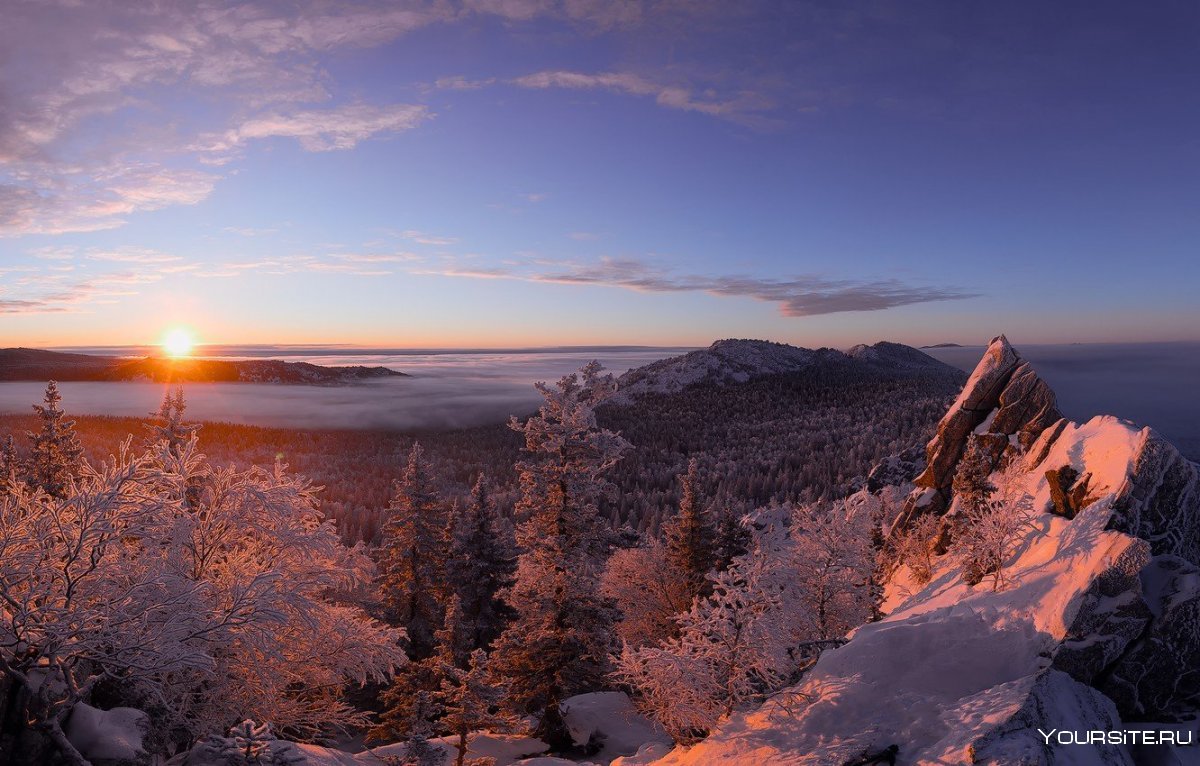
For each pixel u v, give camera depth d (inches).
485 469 7755.9
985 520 919.7
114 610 404.5
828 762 462.0
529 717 986.7
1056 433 1184.2
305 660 566.9
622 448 932.0
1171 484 779.4
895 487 1892.2
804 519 1059.3
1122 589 574.6
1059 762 429.7
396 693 797.2
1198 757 491.8
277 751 406.3
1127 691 539.2
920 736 479.5
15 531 406.9
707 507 1397.6
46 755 378.6
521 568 964.0
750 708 617.6
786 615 716.0
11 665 378.9
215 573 592.7
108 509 413.4
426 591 1364.4
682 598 1371.8
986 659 568.7
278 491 598.9
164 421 999.0
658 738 895.1
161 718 478.9
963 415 1395.2
